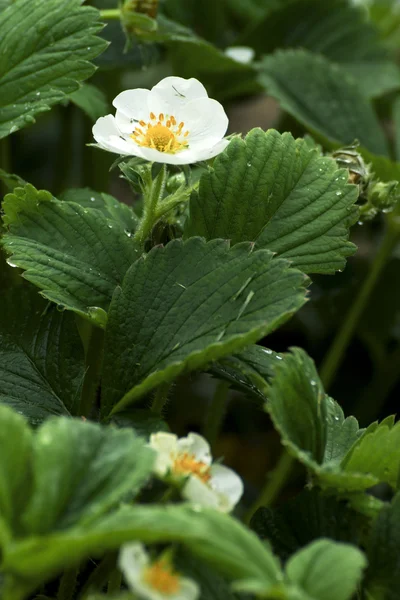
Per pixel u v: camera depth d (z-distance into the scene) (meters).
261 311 0.46
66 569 0.47
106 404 0.47
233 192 0.49
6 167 0.60
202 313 0.47
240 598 0.44
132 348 0.47
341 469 0.47
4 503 0.43
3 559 0.42
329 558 0.43
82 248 0.49
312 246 0.49
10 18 0.52
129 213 0.52
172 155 0.47
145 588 0.42
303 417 0.46
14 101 0.51
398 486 0.47
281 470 0.58
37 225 0.49
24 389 0.48
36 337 0.49
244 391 0.49
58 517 0.43
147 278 0.48
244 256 0.47
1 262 0.53
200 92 0.48
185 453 0.45
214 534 0.43
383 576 0.45
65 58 0.51
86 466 0.43
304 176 0.50
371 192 0.52
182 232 0.50
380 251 0.62
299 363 0.46
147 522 0.42
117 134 0.48
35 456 0.43
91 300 0.48
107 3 0.61
